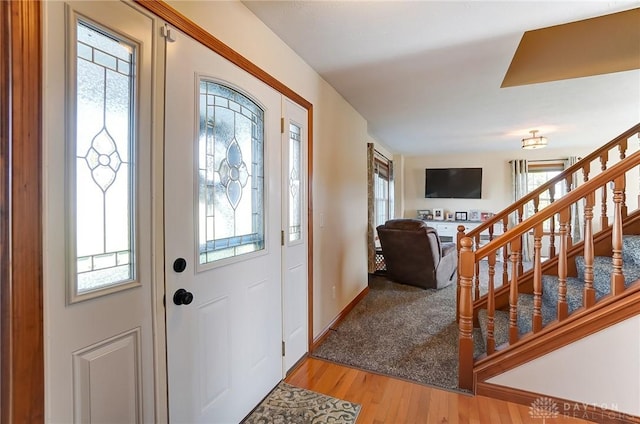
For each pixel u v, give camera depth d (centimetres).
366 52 219
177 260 129
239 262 165
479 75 260
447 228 655
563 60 270
